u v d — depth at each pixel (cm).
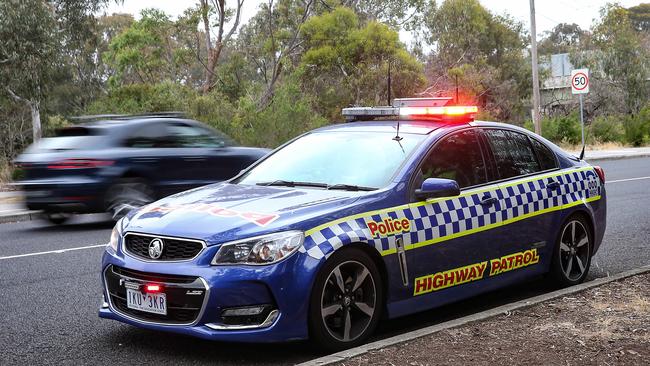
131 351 536
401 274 545
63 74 4412
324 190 563
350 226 516
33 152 1199
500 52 5478
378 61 4062
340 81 4044
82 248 999
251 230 488
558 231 680
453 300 589
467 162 618
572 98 5253
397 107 661
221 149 1313
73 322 619
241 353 525
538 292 707
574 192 702
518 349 486
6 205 1542
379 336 574
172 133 1254
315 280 491
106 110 2642
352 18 4172
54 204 1158
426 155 588
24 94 3238
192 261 487
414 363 460
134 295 509
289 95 2558
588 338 509
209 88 4131
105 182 1157
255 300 479
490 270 616
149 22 4138
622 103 4862
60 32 3525
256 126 2359
